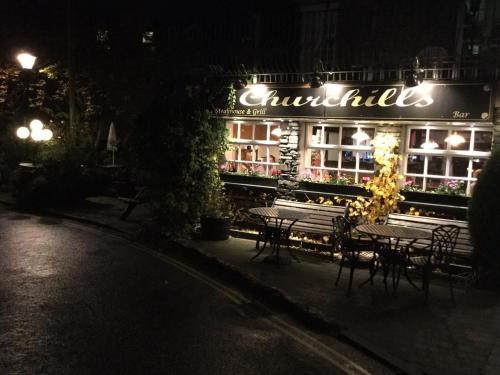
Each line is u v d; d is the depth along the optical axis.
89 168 14.44
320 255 9.20
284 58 11.75
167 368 4.76
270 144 11.15
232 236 10.52
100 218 12.27
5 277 7.47
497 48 8.88
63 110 18.02
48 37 17.02
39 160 14.68
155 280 7.59
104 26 16.80
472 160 9.10
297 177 10.54
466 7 10.43
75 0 16.53
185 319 6.04
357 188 9.83
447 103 8.69
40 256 8.73
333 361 5.03
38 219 12.37
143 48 16.25
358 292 7.12
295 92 10.16
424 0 10.52
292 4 12.15
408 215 8.74
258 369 4.80
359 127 10.03
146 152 10.25
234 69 12.38
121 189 14.70
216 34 12.90
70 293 6.85
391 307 6.52
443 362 4.95
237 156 11.70
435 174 9.41
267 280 7.54
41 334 5.45
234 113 10.86
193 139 10.12
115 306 6.40
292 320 6.12
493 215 7.36
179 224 10.21
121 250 9.41
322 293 7.02
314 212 9.62
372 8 10.99
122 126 17.41
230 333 5.65
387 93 9.23
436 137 9.32
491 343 5.42
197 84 10.98
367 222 9.34
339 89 9.69
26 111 18.39
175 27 14.64
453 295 7.03
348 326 5.82
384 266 7.15
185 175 10.15
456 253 7.76
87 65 16.62
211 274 8.02
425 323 5.97
